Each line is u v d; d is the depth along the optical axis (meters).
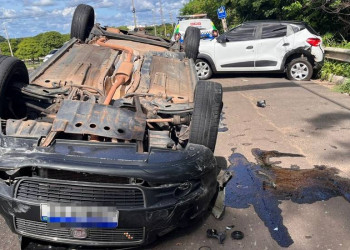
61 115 3.37
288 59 10.88
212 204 3.69
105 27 6.59
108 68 4.50
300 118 7.06
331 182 4.42
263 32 10.88
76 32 6.18
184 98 4.13
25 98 4.08
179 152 3.20
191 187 3.09
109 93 3.88
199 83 3.85
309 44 10.51
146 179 2.85
